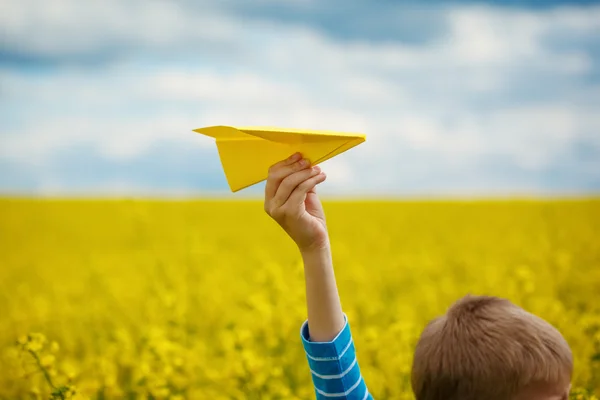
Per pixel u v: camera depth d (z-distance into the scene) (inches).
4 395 213.2
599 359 185.3
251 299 234.2
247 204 873.5
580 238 538.9
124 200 903.7
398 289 411.8
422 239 609.9
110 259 542.0
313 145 72.2
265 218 766.5
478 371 63.9
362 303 323.9
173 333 243.1
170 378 194.1
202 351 227.1
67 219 773.3
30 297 386.6
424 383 67.9
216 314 322.7
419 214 776.9
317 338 77.5
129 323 312.5
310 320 78.0
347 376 76.4
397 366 195.3
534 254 452.8
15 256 570.3
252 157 74.1
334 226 684.1
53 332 306.3
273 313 227.5
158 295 314.7
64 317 331.6
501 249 537.0
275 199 73.5
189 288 379.6
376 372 196.4
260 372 187.6
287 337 224.4
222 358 229.1
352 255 502.6
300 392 196.9
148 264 498.3
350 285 394.6
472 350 64.7
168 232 693.9
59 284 453.7
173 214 793.6
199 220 757.3
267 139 72.1
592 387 189.5
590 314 256.2
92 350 282.7
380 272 439.8
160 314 299.6
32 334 153.8
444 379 65.9
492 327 65.3
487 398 64.2
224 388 195.6
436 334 68.3
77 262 543.5
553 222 660.1
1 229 714.8
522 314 66.6
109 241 663.1
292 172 72.3
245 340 195.0
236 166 74.5
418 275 445.1
